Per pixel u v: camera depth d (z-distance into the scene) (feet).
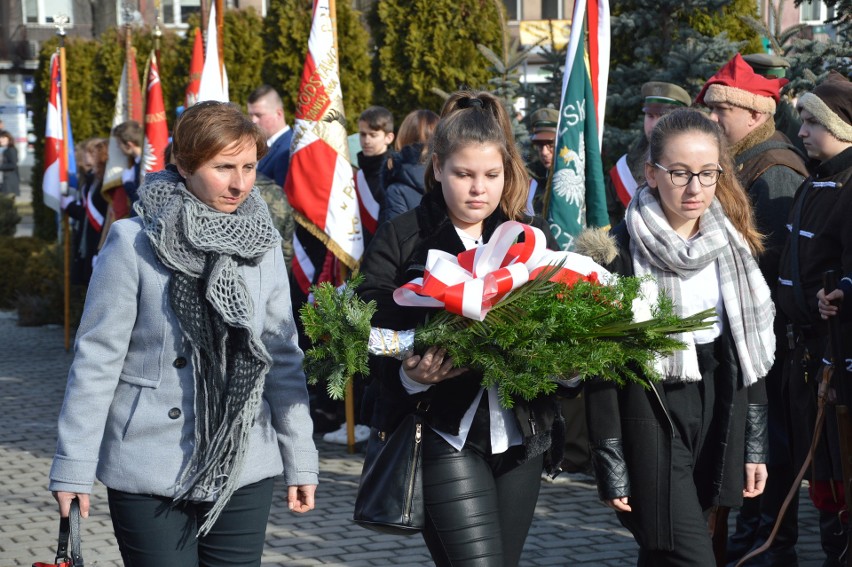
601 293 9.34
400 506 9.53
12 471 22.06
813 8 50.62
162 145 29.30
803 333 13.48
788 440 14.10
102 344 9.07
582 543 16.79
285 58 43.75
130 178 30.37
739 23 28.04
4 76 95.71
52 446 24.32
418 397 9.57
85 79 54.19
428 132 21.93
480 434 9.71
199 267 9.14
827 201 13.11
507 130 10.21
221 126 9.15
